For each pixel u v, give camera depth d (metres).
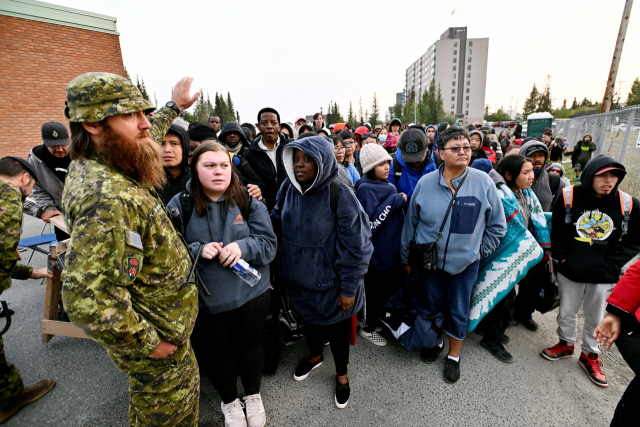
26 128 7.93
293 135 6.50
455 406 1.94
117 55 9.27
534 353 2.41
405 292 2.44
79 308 0.96
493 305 2.26
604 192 2.02
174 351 1.29
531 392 2.03
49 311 2.47
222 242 1.62
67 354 2.42
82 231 0.98
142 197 1.14
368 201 2.35
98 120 1.01
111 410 1.94
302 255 1.79
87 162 1.09
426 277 2.25
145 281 1.19
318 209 1.73
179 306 1.29
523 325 2.76
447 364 2.21
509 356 2.33
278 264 2.03
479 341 2.57
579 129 12.55
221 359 1.68
